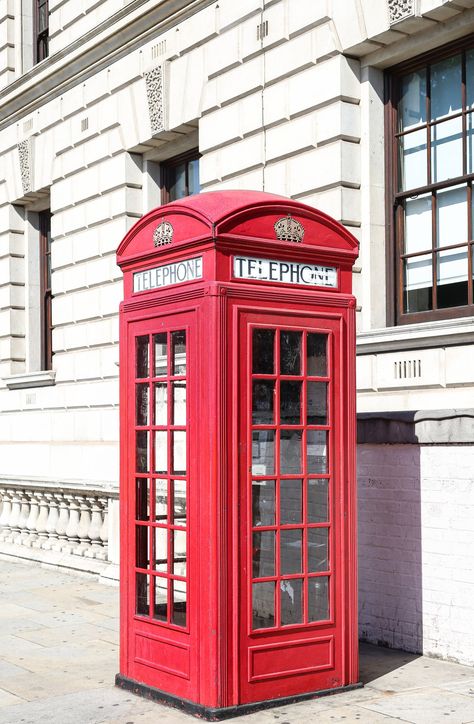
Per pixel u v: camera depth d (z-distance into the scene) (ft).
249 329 19.75
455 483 23.66
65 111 55.11
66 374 55.26
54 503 41.47
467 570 23.26
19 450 60.08
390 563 25.45
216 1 41.75
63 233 55.52
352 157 34.91
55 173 56.39
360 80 35.12
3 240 62.80
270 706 19.62
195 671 19.47
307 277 20.85
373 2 33.17
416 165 34.06
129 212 49.80
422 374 30.58
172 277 20.75
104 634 27.55
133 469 21.67
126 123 49.29
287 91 37.27
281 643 19.92
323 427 20.84
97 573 36.94
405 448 25.05
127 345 21.97
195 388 19.67
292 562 20.26
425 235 33.71
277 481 20.11
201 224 19.76
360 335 32.71
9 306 62.13
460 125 32.35
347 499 21.08
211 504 19.13
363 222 34.81
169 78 45.75
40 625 28.86
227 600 19.21
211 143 41.96
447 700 20.26
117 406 50.44
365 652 24.90
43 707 20.35
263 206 20.10
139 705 20.31
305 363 20.58
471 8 30.78
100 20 52.08
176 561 20.36
